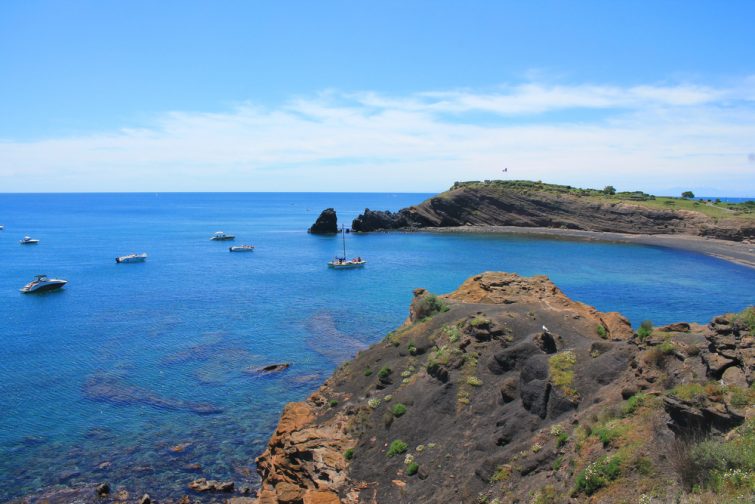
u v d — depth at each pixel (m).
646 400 20.39
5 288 95.62
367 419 30.02
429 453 25.64
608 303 78.62
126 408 42.94
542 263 116.69
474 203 189.88
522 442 23.16
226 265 123.56
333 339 62.03
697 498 14.85
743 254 123.44
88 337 63.12
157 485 32.28
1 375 50.19
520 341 30.66
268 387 47.31
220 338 62.47
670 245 140.62
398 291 91.25
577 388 24.61
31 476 33.16
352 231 193.75
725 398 17.67
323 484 26.38
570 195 182.00
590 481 17.64
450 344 32.22
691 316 71.12
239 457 35.56
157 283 100.50
